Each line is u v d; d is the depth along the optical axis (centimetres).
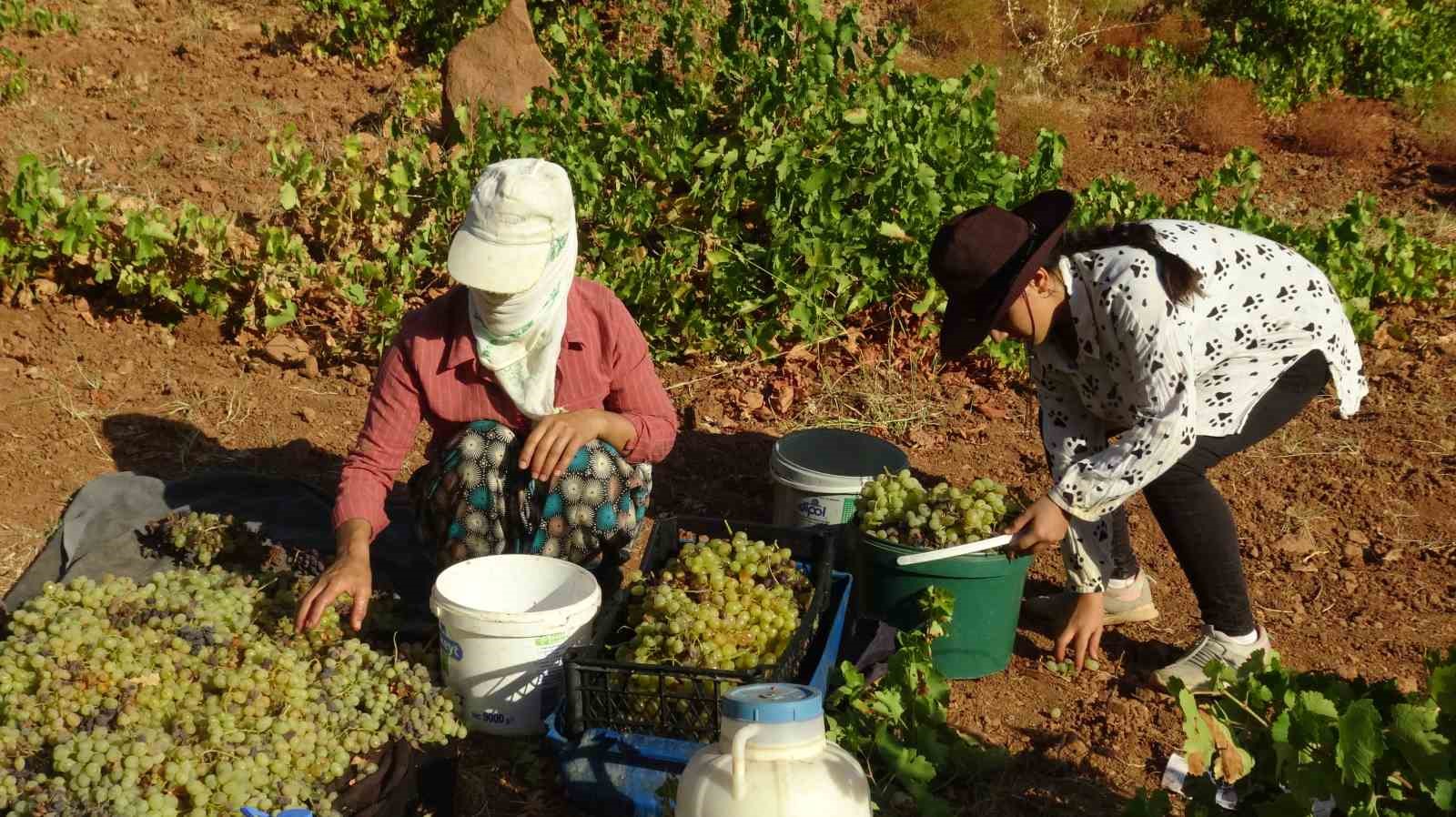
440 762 311
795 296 572
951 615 365
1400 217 830
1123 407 335
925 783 320
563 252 338
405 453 362
